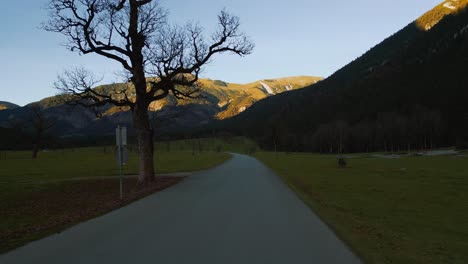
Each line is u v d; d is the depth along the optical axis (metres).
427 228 9.41
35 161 60.94
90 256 6.14
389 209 12.44
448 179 23.45
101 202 14.41
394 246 7.18
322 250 6.53
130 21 18.72
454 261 6.35
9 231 9.06
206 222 9.13
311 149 123.31
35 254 6.35
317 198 15.04
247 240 7.25
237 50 20.80
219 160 61.62
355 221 9.88
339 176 26.83
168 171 33.12
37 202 15.50
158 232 7.97
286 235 7.72
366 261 5.89
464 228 9.48
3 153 100.56
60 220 10.04
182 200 13.30
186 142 168.50
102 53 18.64
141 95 19.42
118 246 6.77
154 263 5.71
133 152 95.75
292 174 28.91
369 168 35.75
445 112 112.94
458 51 148.50
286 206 11.88
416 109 111.62
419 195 16.19
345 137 112.06
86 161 60.28
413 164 40.53
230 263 5.71
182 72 20.25
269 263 5.72
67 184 21.95
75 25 17.98
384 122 108.38
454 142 102.31
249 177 25.02
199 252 6.34
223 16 20.14
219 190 16.83
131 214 10.43
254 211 10.86
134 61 19.16
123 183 22.23
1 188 20.00
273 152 129.25
